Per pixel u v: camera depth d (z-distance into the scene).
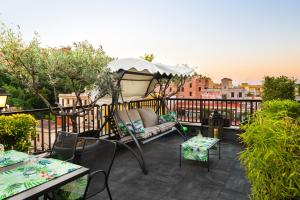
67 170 1.81
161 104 6.98
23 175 1.71
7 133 3.16
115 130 4.79
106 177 2.25
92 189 2.21
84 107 4.34
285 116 1.85
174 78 6.45
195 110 7.04
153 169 4.00
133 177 3.65
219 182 3.46
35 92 3.82
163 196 3.03
